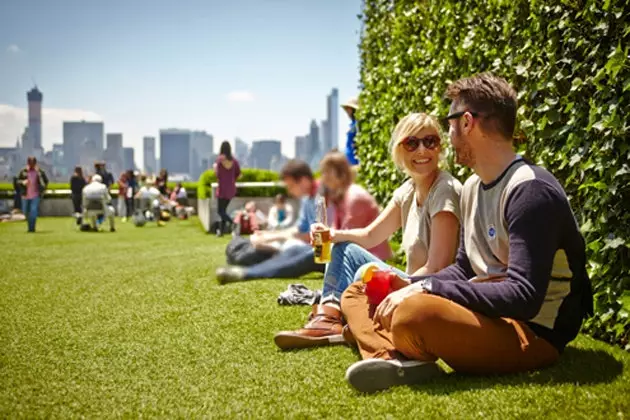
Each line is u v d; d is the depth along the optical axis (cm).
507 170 278
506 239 277
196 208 3019
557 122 397
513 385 271
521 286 257
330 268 388
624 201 342
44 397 299
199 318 468
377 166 794
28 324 466
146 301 550
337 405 271
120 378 328
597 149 353
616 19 340
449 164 550
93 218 1667
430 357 289
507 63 455
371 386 285
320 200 414
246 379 318
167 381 320
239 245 712
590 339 364
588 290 288
